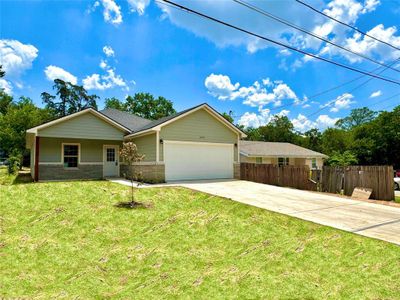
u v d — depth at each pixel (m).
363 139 32.28
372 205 9.81
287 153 26.73
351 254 5.16
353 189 12.55
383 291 3.93
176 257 5.38
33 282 4.44
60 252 5.49
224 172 16.67
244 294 4.05
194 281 4.50
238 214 7.96
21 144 30.48
